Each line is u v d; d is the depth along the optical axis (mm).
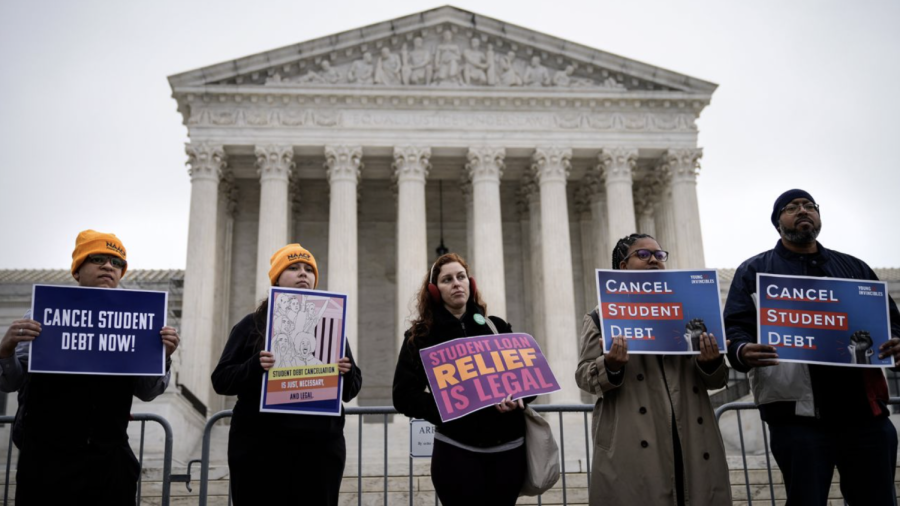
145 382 8633
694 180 41094
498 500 8031
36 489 7742
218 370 8672
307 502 8383
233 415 8727
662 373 8414
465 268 8859
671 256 41438
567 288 39000
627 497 7945
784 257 8977
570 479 20781
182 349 36188
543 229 40062
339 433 8734
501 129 41000
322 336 8750
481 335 8531
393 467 21844
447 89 40781
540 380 8305
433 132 40688
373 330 45656
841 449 8180
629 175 40844
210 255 38125
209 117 39906
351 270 38438
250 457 8344
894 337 8406
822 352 8156
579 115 41594
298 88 40250
